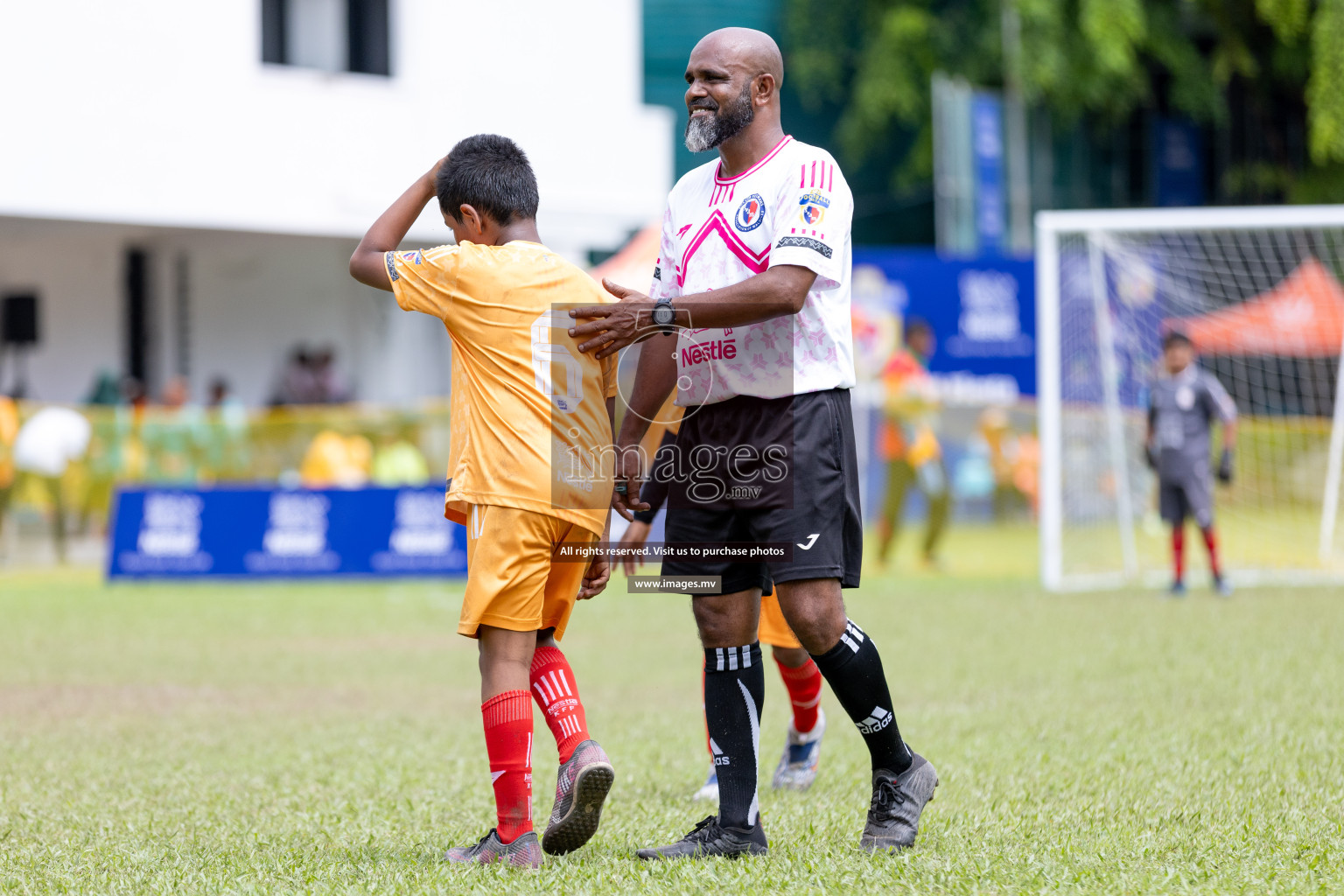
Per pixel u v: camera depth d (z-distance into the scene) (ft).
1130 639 102.63
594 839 48.11
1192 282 232.32
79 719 77.66
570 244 224.12
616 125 227.61
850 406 45.62
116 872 43.80
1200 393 133.18
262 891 40.65
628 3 228.02
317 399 215.10
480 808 53.93
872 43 295.89
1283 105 303.27
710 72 44.68
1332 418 227.61
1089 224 144.77
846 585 45.57
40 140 189.78
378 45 215.51
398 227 46.80
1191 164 306.76
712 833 45.11
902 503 173.27
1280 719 69.56
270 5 208.33
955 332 223.51
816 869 41.86
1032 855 43.42
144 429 175.32
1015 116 283.59
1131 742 64.44
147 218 196.75
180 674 94.94
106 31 193.26
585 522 44.45
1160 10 296.10
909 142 305.53
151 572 158.61
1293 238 237.45
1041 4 280.10
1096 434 193.36
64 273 237.45
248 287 232.12
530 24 220.84
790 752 58.95
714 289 45.09
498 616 43.75
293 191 205.87
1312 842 44.83
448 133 215.72
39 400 241.55
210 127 200.13
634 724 73.31
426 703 83.20
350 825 50.90
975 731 68.69
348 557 157.89
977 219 272.10
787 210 43.68
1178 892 38.55
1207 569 163.73
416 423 183.93
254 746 69.10
